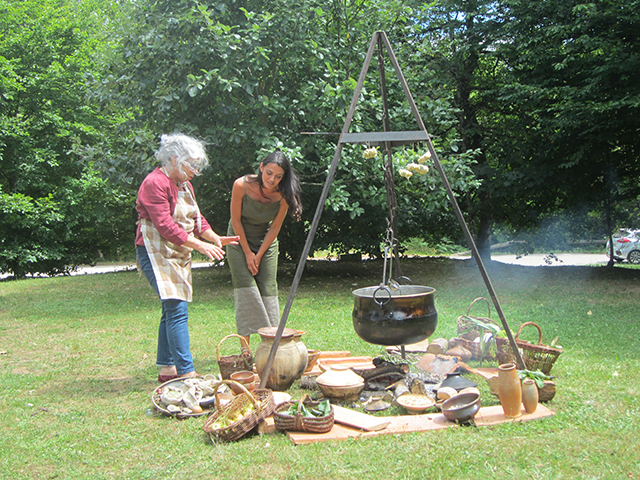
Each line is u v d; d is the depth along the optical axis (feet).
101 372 13.28
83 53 55.36
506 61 35.81
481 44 35.17
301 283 32.89
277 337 10.38
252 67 25.70
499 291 26.84
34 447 8.42
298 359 10.96
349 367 12.47
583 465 7.21
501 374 9.05
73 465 7.77
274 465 7.48
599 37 28.27
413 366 12.52
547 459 7.44
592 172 33.14
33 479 7.36
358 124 26.86
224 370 11.64
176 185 11.46
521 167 34.47
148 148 25.49
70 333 18.52
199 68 25.41
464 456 7.57
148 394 11.32
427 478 6.96
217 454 7.95
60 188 54.75
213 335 17.39
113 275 41.29
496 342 12.02
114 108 28.04
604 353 13.62
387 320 10.62
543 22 31.81
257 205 12.68
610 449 7.68
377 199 28.04
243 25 26.40
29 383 12.28
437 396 9.87
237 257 12.85
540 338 11.41
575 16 29.96
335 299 25.59
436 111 28.76
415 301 10.72
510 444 7.97
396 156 26.16
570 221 39.34
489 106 39.24
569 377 11.48
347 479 7.00
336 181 26.73
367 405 9.91
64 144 56.29
